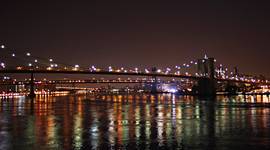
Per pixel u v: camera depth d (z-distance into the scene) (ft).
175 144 147.23
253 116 258.78
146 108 353.51
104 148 140.77
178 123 214.07
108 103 462.19
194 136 164.76
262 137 161.38
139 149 139.23
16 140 157.99
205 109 335.47
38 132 179.42
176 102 484.33
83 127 196.65
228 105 401.49
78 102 495.00
